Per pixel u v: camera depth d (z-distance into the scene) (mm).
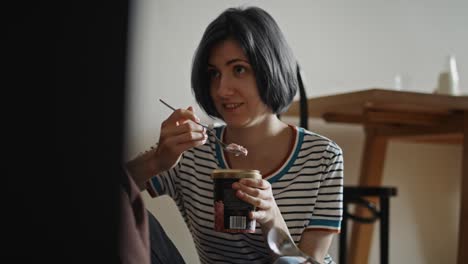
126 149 386
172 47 2225
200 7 2289
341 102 1992
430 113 2172
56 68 377
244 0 2379
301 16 2520
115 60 374
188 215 1303
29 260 401
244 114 1162
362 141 2709
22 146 384
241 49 1112
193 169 1271
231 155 1257
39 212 395
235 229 957
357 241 2494
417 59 2828
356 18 2660
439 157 2893
